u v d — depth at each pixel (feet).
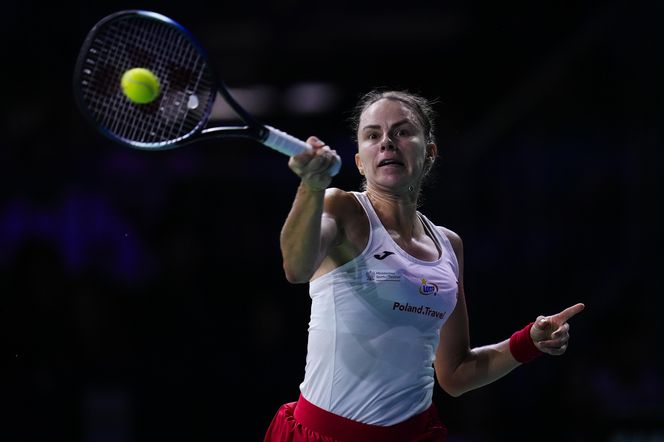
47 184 124.88
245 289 126.93
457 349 55.11
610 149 128.77
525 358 53.72
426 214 124.06
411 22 143.64
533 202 128.77
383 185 48.98
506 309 122.31
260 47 142.82
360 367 47.52
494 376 54.65
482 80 142.61
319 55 143.84
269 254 130.00
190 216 129.18
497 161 130.21
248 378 117.91
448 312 49.65
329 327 47.83
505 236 127.54
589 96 129.18
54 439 106.42
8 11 131.13
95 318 115.65
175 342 118.42
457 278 52.24
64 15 133.49
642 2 120.47
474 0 141.79
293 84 143.02
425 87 143.23
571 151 130.31
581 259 126.52
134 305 119.75
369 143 49.67
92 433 107.55
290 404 52.01
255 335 122.31
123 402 109.70
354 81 143.43
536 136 130.31
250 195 133.18
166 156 131.13
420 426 49.42
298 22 143.23
